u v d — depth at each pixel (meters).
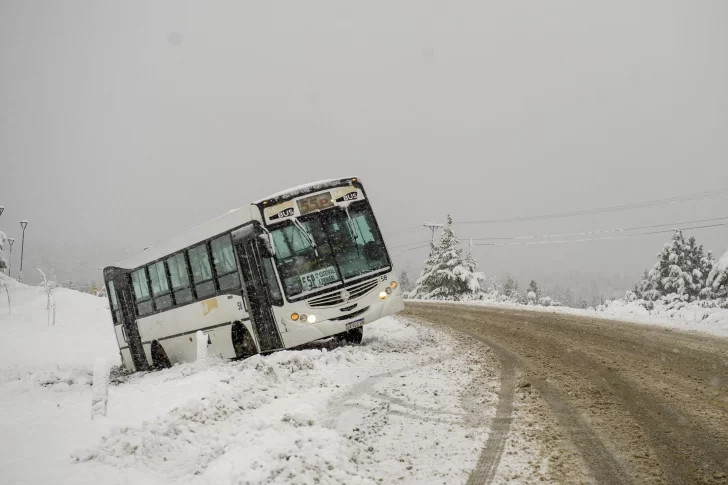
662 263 50.66
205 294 16.05
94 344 28.06
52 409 10.51
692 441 5.89
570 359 11.09
